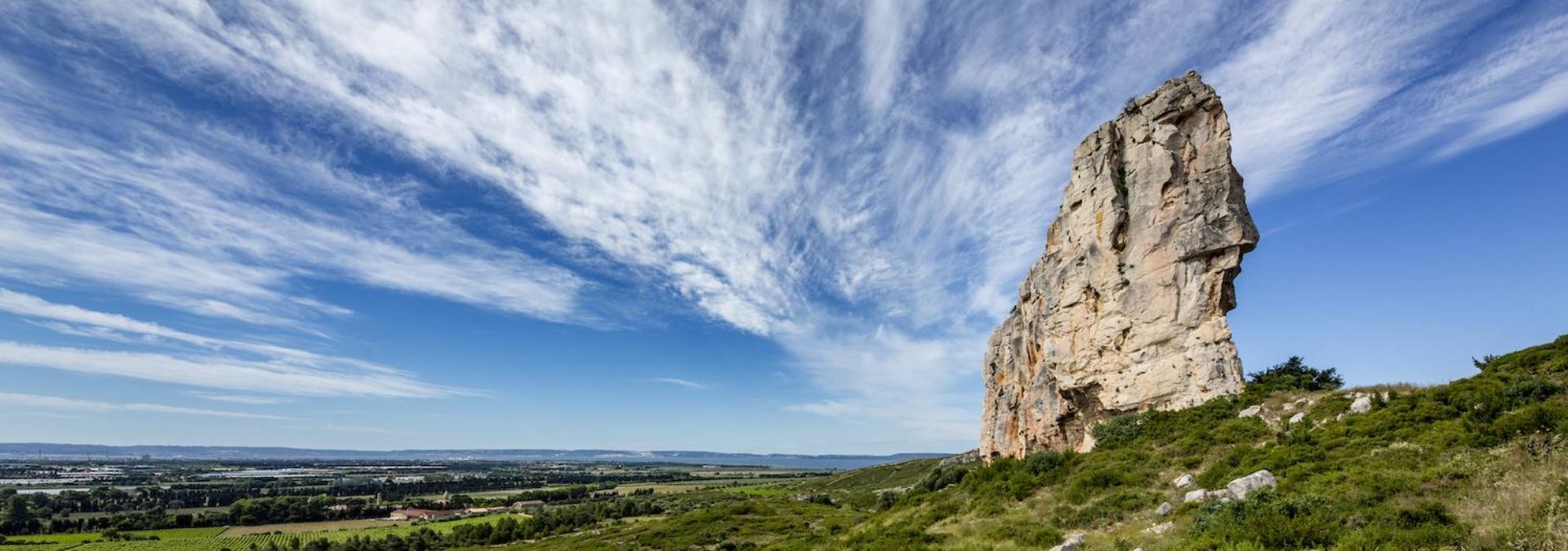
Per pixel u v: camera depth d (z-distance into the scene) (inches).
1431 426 1013.2
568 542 3870.6
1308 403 1327.5
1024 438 2096.5
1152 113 1817.2
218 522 5762.8
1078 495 1197.7
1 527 5039.4
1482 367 1307.8
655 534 3686.0
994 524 1193.4
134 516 5816.9
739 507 4387.3
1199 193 1660.9
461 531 4817.9
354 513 6353.3
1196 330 1577.3
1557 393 965.2
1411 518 691.4
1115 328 1717.5
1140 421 1542.8
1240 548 700.0
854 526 1843.0
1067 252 1963.6
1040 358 2075.5
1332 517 736.3
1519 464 754.8
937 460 7007.9
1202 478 1108.5
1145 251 1706.4
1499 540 591.5
